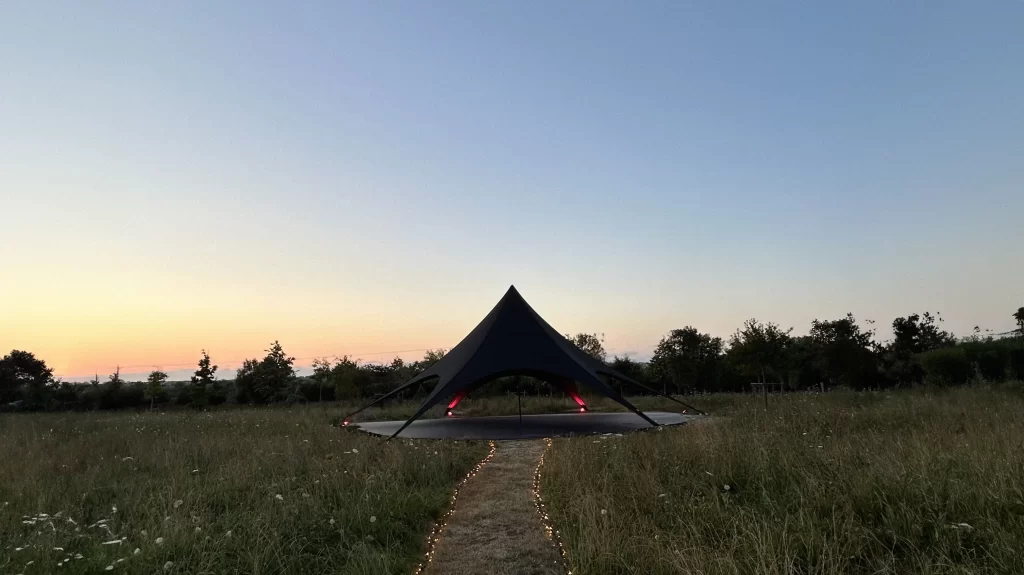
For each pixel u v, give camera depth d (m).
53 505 5.64
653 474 5.83
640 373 26.09
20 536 4.63
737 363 18.78
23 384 27.36
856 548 3.82
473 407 17.88
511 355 11.77
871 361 20.94
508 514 5.39
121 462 7.68
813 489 4.86
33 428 12.27
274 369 25.20
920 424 8.53
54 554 4.22
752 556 3.71
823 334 22.23
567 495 5.55
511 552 4.41
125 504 5.53
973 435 6.51
